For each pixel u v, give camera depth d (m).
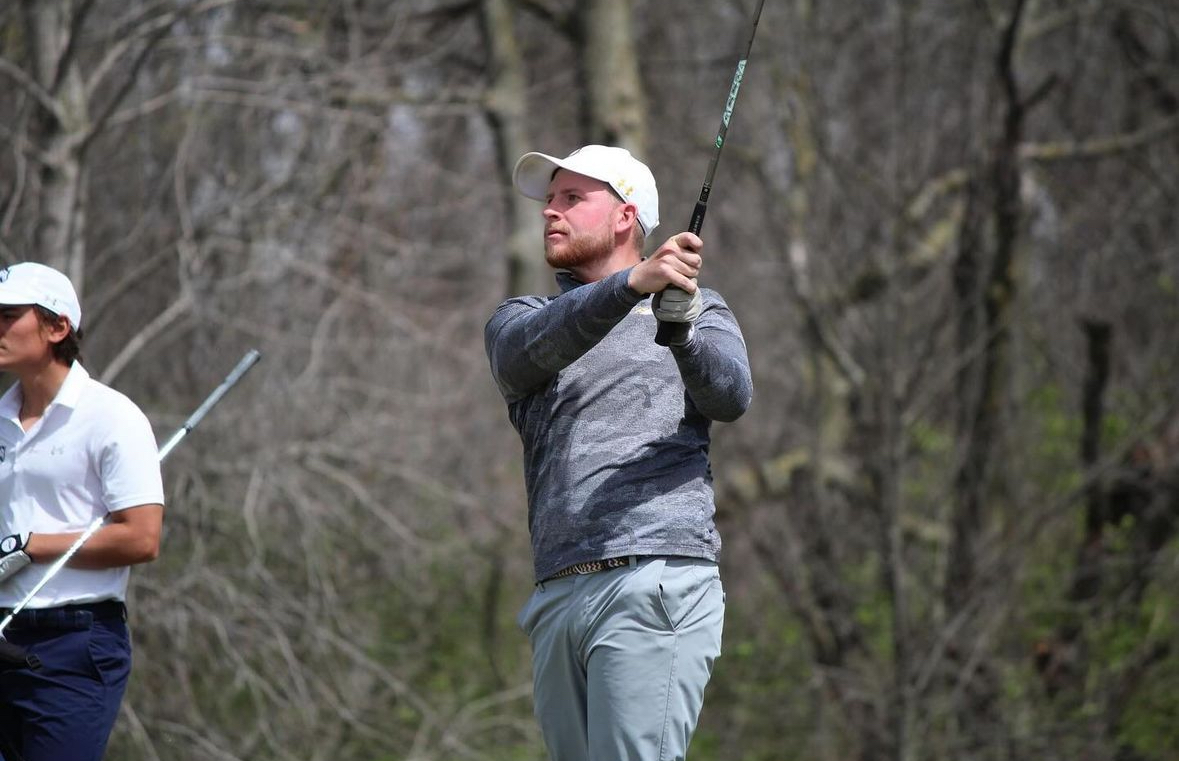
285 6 44.97
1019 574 42.41
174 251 36.59
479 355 52.16
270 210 38.88
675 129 59.28
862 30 53.62
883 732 40.69
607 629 14.12
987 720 40.72
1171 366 45.41
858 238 45.56
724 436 54.94
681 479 14.35
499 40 52.28
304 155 40.62
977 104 45.34
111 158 39.00
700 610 14.34
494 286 55.97
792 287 46.03
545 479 14.47
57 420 15.98
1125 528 43.19
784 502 48.56
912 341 43.38
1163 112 53.81
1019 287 45.12
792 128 47.62
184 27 39.50
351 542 42.88
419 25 56.69
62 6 34.06
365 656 40.09
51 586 16.02
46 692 15.97
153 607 35.09
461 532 49.09
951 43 49.22
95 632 16.14
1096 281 51.06
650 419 14.35
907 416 43.19
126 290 35.47
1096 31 54.56
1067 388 52.00
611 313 13.34
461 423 50.69
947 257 48.00
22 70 35.72
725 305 15.11
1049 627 43.31
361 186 42.41
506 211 52.53
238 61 39.88
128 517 15.96
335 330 42.75
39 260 32.97
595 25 53.62
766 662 46.28
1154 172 49.72
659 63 61.38
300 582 40.03
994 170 44.31
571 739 14.70
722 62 58.84
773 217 48.50
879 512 42.34
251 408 39.97
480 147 61.38
